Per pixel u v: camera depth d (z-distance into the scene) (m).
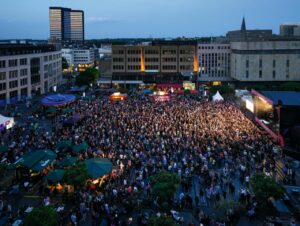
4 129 66.94
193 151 53.09
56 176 39.66
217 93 109.38
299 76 151.12
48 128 73.19
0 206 36.62
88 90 145.50
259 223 34.72
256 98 76.81
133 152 52.16
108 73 187.50
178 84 151.62
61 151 53.28
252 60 150.38
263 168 47.12
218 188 40.91
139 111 87.06
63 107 93.69
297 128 54.28
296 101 62.16
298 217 35.31
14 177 45.53
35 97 130.88
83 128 67.44
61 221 33.84
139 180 42.94
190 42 175.50
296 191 41.25
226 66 171.00
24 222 28.33
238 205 36.31
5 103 112.31
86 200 38.16
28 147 55.59
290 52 149.62
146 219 33.53
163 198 36.19
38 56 139.88
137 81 162.88
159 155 51.34
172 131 64.62
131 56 169.62
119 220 35.06
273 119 62.03
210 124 70.38
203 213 34.66
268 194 35.22
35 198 40.25
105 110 89.06
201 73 171.88
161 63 169.50
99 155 50.81
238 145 55.66
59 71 174.38
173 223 27.94
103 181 43.09
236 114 83.62
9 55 117.75
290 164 49.78
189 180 43.16
